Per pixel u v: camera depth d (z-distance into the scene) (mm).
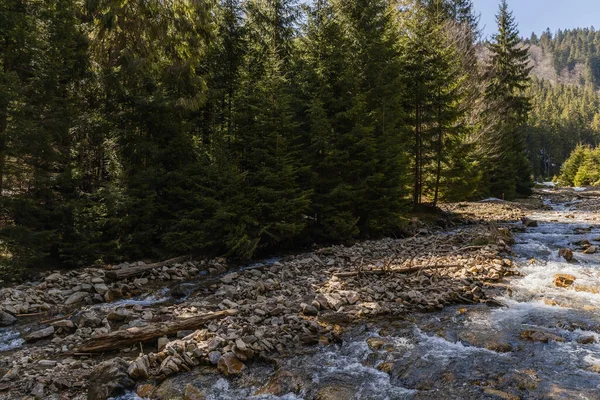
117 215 13758
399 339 7535
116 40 15344
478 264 12195
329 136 16609
